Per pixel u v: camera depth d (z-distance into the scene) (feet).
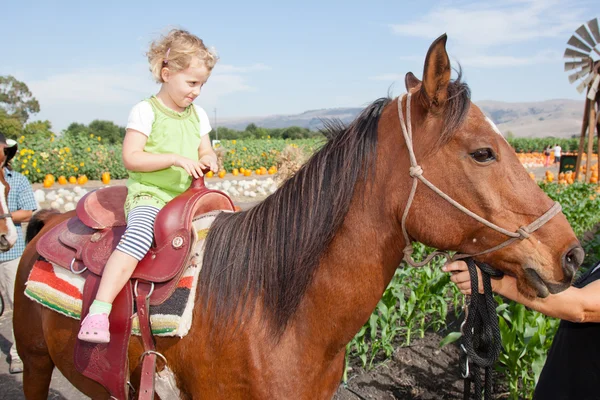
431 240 5.62
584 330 6.92
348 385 13.52
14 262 13.83
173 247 6.55
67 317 7.44
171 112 7.44
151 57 7.30
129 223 6.82
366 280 5.97
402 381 13.73
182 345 6.52
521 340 12.30
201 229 6.97
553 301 6.06
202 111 8.28
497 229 5.30
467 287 6.38
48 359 8.87
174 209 6.75
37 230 10.23
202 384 6.44
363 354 14.10
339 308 6.06
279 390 6.11
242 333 6.19
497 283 6.19
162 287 6.50
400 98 5.89
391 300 14.75
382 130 5.91
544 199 5.35
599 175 59.41
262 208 6.75
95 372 6.84
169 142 7.40
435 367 14.51
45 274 7.69
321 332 6.15
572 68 53.88
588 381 6.83
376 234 5.87
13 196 13.84
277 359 6.12
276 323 6.15
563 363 7.18
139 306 6.50
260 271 6.34
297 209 6.29
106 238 7.36
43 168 53.47
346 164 5.99
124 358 6.63
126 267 6.48
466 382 7.09
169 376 6.77
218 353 6.27
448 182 5.39
